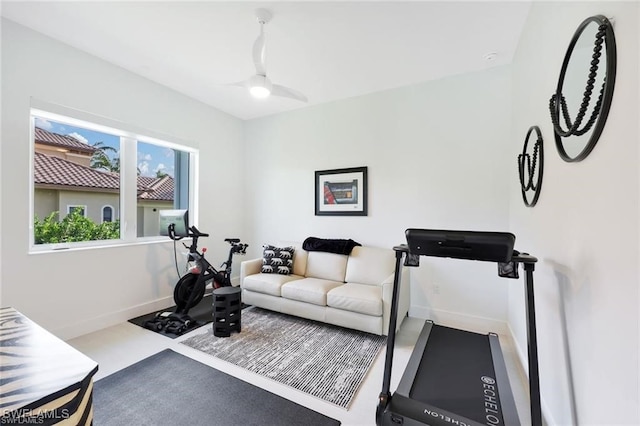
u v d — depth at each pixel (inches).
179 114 140.0
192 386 74.8
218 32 92.6
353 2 78.0
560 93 53.8
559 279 55.8
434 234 57.6
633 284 32.6
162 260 133.6
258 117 174.1
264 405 68.1
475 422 52.1
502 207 110.7
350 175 142.5
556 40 59.6
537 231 71.5
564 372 53.0
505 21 85.7
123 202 122.0
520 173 87.5
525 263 53.5
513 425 51.3
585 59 44.9
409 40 95.7
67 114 100.3
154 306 129.3
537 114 73.2
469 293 116.1
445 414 54.4
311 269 138.4
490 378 66.7
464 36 93.2
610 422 37.2
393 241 132.6
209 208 157.6
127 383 75.7
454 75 119.5
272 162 168.9
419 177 126.6
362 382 77.7
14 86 89.0
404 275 114.4
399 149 131.1
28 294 92.4
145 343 98.6
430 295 123.0
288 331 109.7
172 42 98.7
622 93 34.8
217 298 104.6
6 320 47.7
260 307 130.8
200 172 152.3
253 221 175.9
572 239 50.0
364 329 103.7
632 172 32.7
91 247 109.6
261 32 86.5
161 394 71.4
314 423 62.7
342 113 145.8
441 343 85.4
